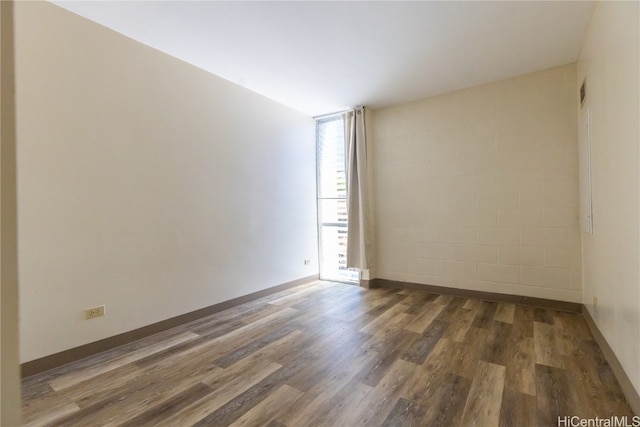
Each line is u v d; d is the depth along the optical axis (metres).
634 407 1.73
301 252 4.80
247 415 1.78
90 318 2.52
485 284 3.85
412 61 3.28
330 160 5.06
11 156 0.44
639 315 1.67
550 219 3.45
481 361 2.33
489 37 2.84
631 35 1.68
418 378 2.12
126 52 2.78
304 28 2.68
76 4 2.34
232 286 3.73
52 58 2.34
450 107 4.08
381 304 3.78
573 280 3.33
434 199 4.21
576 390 1.94
